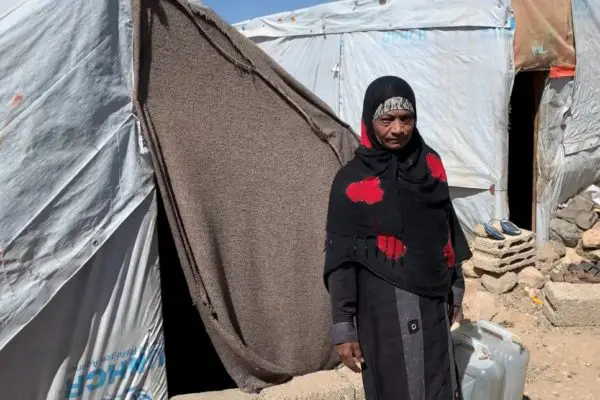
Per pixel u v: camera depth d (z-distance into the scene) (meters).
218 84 3.39
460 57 6.66
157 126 3.04
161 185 2.98
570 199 7.13
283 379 3.38
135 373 3.03
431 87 7.00
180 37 3.22
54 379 2.75
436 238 2.37
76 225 2.72
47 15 2.62
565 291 5.27
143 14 3.02
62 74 2.66
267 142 3.56
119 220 2.87
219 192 3.29
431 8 6.86
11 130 2.53
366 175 2.31
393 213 2.27
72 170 2.71
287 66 8.73
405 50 7.20
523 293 5.74
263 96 3.61
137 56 2.91
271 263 3.51
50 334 2.71
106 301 2.88
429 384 2.32
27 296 2.57
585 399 4.02
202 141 3.23
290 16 8.54
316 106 3.83
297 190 3.64
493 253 5.73
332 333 2.36
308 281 3.65
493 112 6.46
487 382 2.77
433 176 2.39
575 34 6.40
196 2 3.46
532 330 5.13
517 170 8.30
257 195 3.47
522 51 6.33
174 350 4.16
